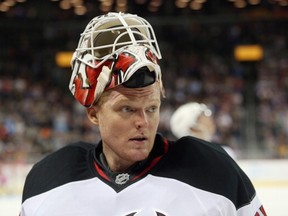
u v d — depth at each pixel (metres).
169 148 1.30
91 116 1.29
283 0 13.44
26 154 9.73
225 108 12.58
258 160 8.79
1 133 11.22
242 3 12.72
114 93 1.19
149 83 1.17
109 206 1.24
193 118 3.67
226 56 15.34
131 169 1.28
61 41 15.37
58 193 1.31
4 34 15.21
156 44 1.26
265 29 15.58
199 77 14.56
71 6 12.58
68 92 14.27
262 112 12.24
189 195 1.22
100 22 1.27
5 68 14.66
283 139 10.92
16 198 8.04
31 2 14.55
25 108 12.75
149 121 1.20
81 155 1.37
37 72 14.80
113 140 1.22
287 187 8.21
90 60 1.25
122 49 1.19
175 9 14.74
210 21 14.89
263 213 1.28
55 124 12.07
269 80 14.04
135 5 14.11
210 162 1.25
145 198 1.23
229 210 1.21
